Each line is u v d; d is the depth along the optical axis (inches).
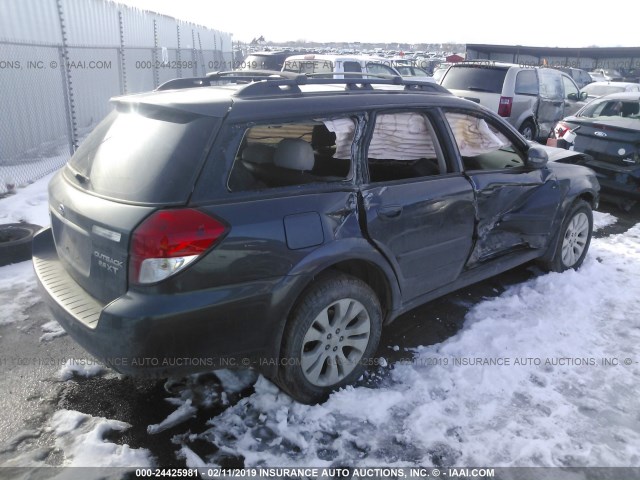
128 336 91.8
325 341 115.8
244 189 102.1
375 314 123.3
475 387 124.2
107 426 108.5
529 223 166.2
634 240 240.1
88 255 103.8
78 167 118.3
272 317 103.9
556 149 219.1
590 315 161.6
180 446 104.3
